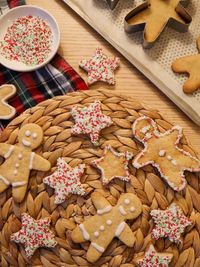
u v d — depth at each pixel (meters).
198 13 0.57
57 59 0.58
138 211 0.47
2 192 0.49
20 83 0.57
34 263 0.48
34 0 0.60
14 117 0.56
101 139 0.50
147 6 0.56
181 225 0.47
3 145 0.50
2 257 0.49
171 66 0.55
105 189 0.49
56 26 0.58
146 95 0.57
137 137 0.49
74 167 0.49
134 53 0.56
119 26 0.57
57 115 0.51
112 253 0.47
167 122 0.51
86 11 0.58
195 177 0.49
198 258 0.48
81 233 0.47
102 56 0.57
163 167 0.48
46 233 0.47
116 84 0.57
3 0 0.60
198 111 0.54
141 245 0.47
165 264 0.46
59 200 0.48
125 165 0.48
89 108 0.50
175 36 0.57
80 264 0.47
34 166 0.49
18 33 0.58
